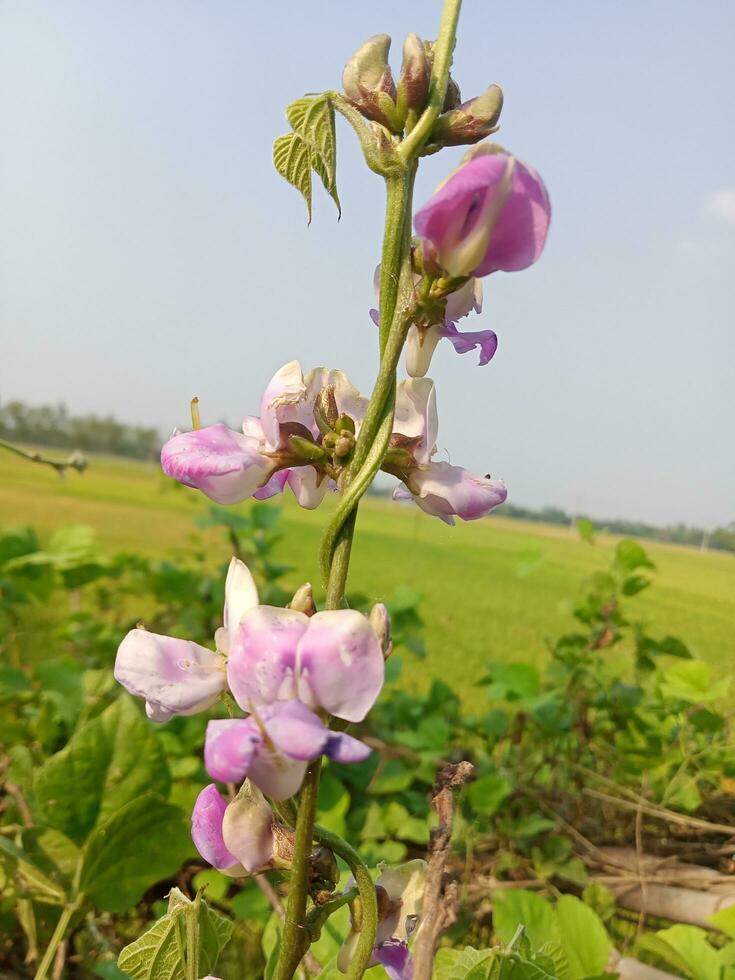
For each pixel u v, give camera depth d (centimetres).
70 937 19
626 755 26
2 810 22
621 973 18
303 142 11
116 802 18
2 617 35
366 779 26
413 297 10
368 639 9
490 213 9
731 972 16
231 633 10
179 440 10
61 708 26
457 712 28
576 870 22
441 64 10
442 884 8
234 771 8
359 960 9
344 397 11
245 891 20
